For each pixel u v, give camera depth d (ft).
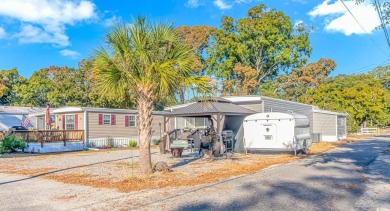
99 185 28.91
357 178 30.25
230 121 61.82
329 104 131.23
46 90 147.33
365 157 47.91
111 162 47.57
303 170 35.68
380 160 44.11
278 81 152.25
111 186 28.27
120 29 31.96
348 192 24.34
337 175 31.96
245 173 34.40
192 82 32.58
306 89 148.25
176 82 33.09
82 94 111.65
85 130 76.59
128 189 26.73
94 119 79.00
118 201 22.65
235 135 60.70
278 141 54.13
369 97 133.49
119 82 31.65
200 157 51.31
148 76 31.58
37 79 146.30
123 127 85.76
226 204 21.08
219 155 52.01
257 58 148.97
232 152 58.13
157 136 91.61
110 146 80.84
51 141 70.08
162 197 23.47
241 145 60.08
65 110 80.59
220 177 31.78
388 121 155.22
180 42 33.06
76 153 66.33
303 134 57.16
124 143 85.35
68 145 72.59
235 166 40.19
